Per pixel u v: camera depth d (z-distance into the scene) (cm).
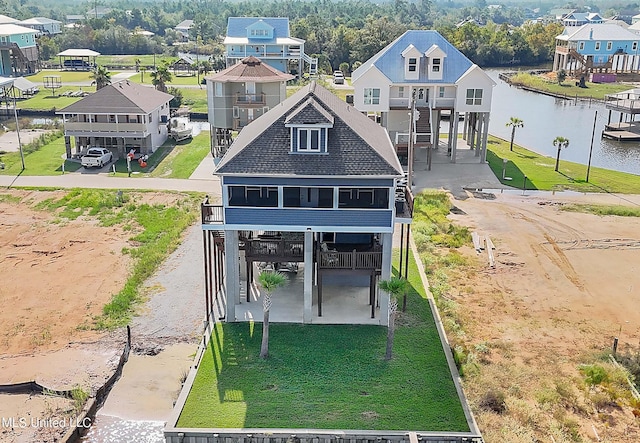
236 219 2922
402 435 2222
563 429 2312
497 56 15888
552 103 10375
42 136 6962
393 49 5997
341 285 3441
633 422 2375
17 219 4538
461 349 2798
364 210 2889
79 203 4850
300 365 2684
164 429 2239
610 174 5900
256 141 2928
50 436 2295
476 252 4009
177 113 8581
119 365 2727
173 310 3209
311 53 13875
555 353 2848
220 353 2767
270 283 2653
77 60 13038
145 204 4828
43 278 3581
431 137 5788
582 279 3631
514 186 5428
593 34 12256
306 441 2228
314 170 2836
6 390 2547
